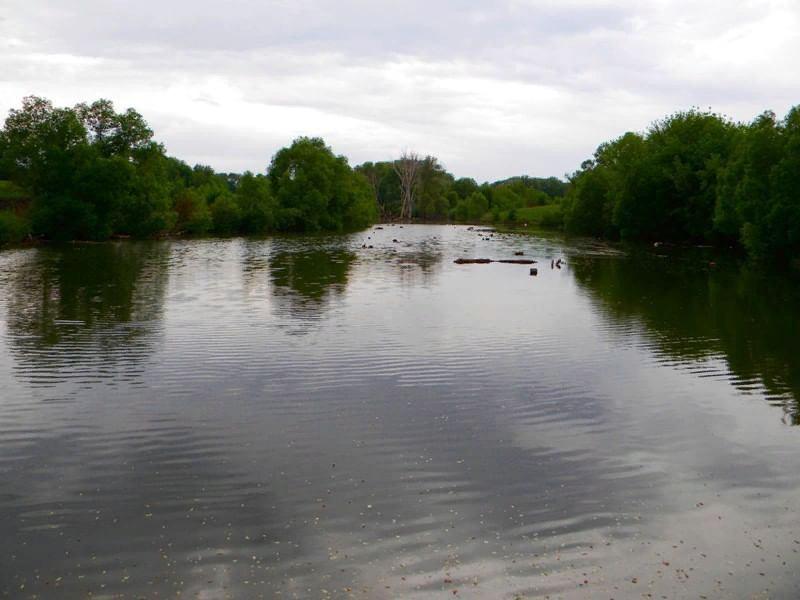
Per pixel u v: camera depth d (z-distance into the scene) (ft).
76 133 276.21
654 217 301.63
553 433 53.01
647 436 52.54
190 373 69.15
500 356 77.66
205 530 37.29
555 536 36.96
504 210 601.62
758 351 81.30
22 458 47.39
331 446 49.80
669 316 105.29
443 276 158.51
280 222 384.47
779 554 35.32
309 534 36.91
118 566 33.71
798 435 53.01
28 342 82.64
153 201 292.40
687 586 32.42
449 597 31.35
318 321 97.81
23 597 31.07
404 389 64.34
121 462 46.75
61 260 188.96
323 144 437.17
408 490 42.47
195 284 138.41
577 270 176.24
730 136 288.10
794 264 189.67
